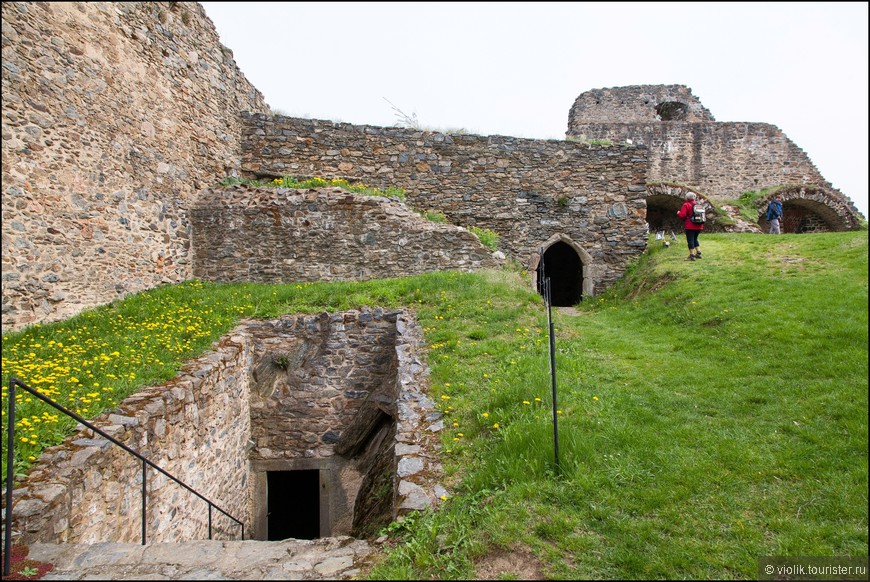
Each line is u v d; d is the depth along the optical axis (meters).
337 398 7.89
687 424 4.50
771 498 3.40
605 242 12.74
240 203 10.07
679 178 20.50
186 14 9.79
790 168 20.73
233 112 11.44
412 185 12.27
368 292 8.77
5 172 6.14
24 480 3.48
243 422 7.34
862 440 3.86
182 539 5.17
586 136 20.28
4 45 6.14
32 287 6.48
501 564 2.92
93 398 4.58
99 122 7.60
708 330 7.02
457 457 4.24
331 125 12.03
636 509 3.33
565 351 6.63
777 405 4.64
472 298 8.45
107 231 7.74
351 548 3.34
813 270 8.27
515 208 12.56
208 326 7.23
